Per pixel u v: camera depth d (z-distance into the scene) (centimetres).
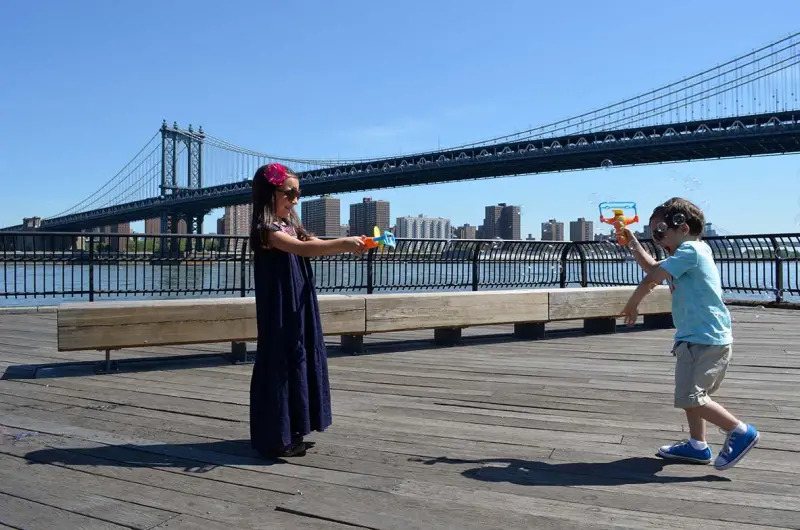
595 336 643
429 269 974
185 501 224
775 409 356
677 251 253
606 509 218
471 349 564
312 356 278
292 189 272
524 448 286
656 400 376
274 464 263
